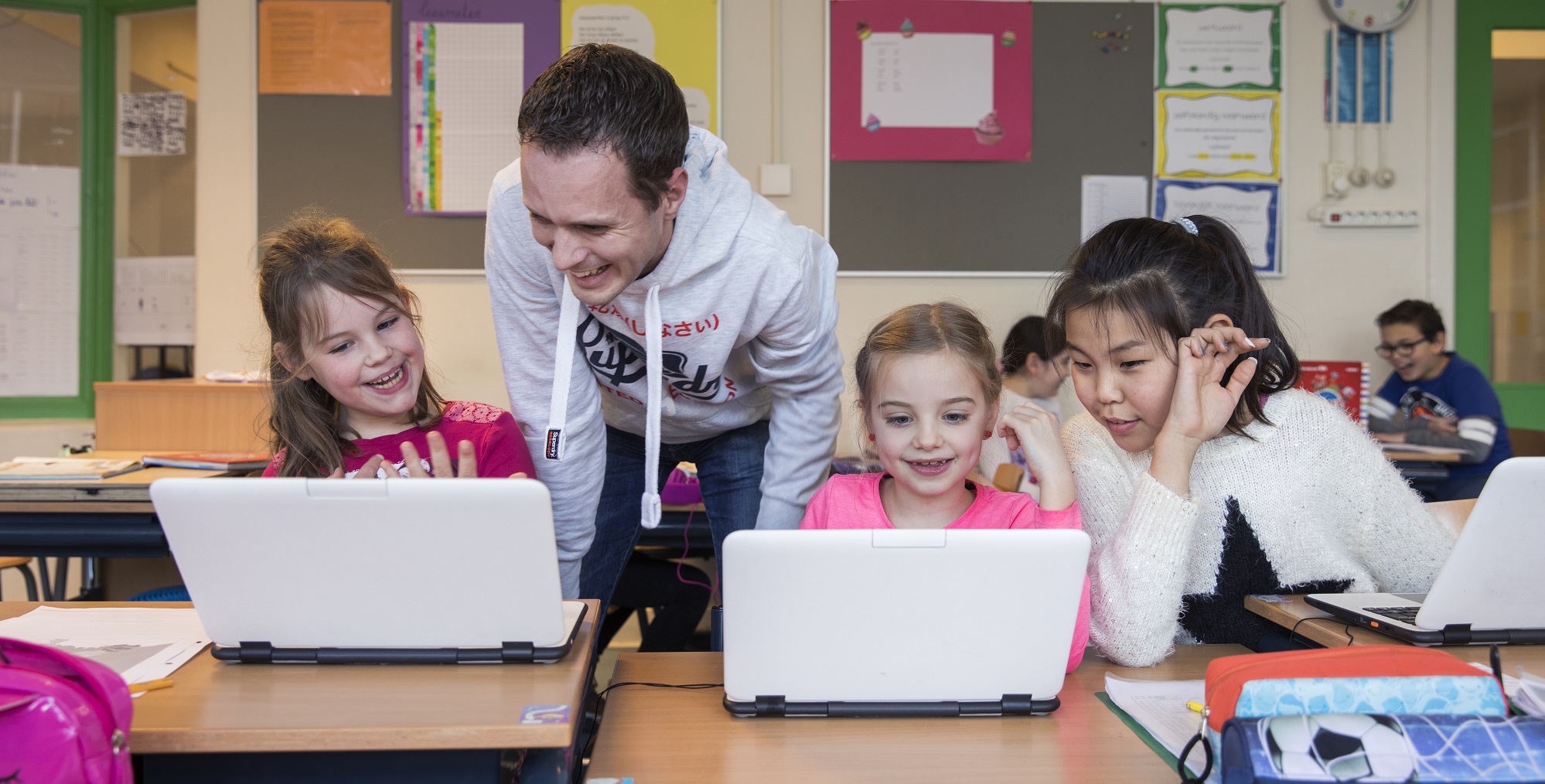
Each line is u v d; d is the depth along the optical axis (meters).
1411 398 2.95
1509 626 0.99
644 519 1.22
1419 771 0.67
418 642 0.89
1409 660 0.79
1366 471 1.26
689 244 1.17
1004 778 0.79
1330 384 2.69
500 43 2.86
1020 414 1.16
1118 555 1.10
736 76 2.93
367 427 1.43
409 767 0.80
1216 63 2.98
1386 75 3.03
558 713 0.77
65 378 3.18
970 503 1.24
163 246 3.19
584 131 0.91
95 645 0.96
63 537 1.93
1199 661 1.11
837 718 0.91
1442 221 3.06
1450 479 2.77
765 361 1.36
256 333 2.88
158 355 3.19
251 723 0.75
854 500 1.23
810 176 2.96
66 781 0.65
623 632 2.99
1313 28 3.00
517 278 1.24
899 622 0.86
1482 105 3.10
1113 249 1.21
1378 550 1.27
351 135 2.87
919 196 2.96
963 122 2.95
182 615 1.08
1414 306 2.87
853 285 2.97
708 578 2.32
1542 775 0.67
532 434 1.35
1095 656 1.15
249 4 2.86
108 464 2.08
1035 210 2.98
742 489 1.63
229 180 2.87
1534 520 0.92
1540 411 3.19
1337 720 0.70
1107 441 1.33
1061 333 1.27
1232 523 1.25
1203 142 2.99
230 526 0.83
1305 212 3.04
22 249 3.13
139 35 3.18
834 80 2.93
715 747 0.84
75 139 3.16
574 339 1.23
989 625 0.87
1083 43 2.96
